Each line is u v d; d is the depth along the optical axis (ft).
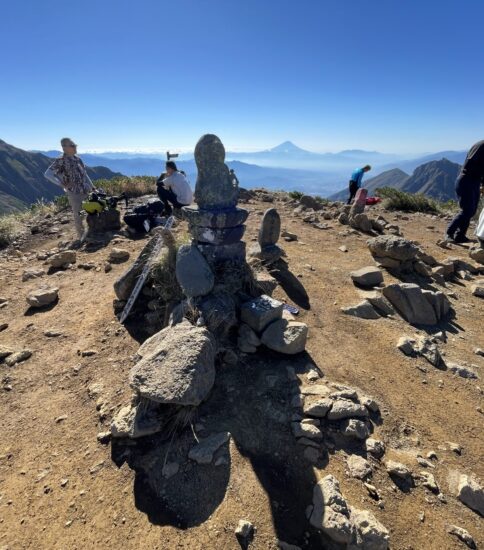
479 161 26.43
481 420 11.57
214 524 8.20
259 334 13.64
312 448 9.79
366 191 32.63
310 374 12.39
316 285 19.29
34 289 20.56
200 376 10.33
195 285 13.84
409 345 14.51
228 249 15.70
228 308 13.52
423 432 10.91
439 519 8.49
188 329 11.80
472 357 14.84
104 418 11.39
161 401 9.81
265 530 8.02
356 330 15.57
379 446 10.01
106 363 13.83
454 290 20.85
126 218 29.04
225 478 9.13
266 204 42.01
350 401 11.06
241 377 12.21
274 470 9.32
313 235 28.89
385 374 13.08
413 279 21.26
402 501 8.78
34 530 8.58
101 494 9.21
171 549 7.83
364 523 7.88
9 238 31.30
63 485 9.56
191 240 16.51
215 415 10.87
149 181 49.85
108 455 10.18
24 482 9.77
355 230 30.25
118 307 17.01
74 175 27.30
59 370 13.84
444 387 12.81
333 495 8.34
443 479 9.50
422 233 31.91
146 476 9.48
